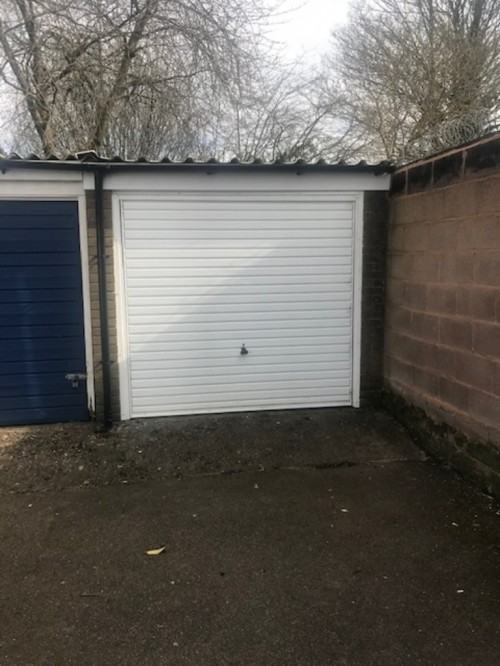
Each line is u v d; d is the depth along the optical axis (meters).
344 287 6.07
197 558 3.41
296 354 6.08
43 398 5.73
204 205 5.73
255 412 6.06
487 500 4.15
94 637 2.68
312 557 3.40
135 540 3.65
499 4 12.71
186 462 4.97
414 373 5.42
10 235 5.49
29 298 5.59
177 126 11.40
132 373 5.81
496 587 3.05
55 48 10.20
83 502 4.26
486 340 4.18
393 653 2.55
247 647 2.60
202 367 5.93
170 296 5.79
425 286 5.14
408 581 3.12
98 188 5.40
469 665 2.47
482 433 4.28
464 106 12.14
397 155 12.69
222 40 10.27
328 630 2.72
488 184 4.11
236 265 5.86
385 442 5.34
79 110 11.10
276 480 4.63
